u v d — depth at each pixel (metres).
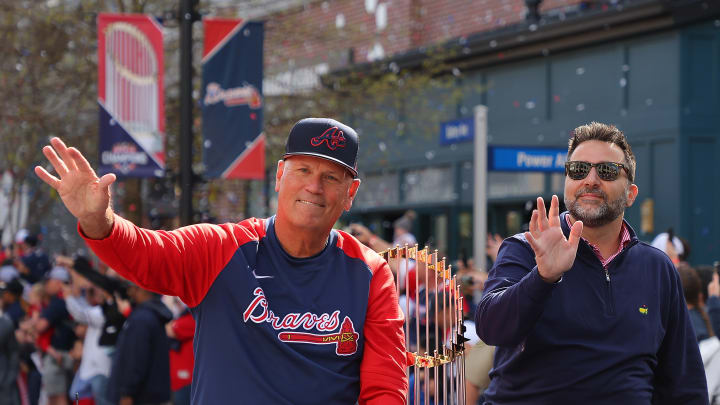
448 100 13.93
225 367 2.37
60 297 9.85
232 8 11.77
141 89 7.33
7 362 8.09
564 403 3.00
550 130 13.55
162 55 7.35
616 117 12.65
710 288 4.91
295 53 15.40
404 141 15.84
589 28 12.68
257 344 2.38
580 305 3.01
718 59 12.01
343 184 2.44
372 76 15.48
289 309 2.41
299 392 2.37
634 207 12.45
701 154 11.96
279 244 2.46
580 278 3.04
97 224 2.16
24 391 9.07
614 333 3.01
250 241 2.44
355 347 2.46
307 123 2.42
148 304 6.92
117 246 2.21
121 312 7.93
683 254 6.45
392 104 13.72
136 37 7.35
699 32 11.96
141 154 7.32
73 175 2.14
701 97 12.00
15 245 13.05
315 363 2.40
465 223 14.72
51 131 11.71
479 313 2.93
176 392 7.45
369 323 2.50
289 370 2.38
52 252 15.74
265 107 13.02
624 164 3.10
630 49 12.52
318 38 12.89
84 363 8.14
